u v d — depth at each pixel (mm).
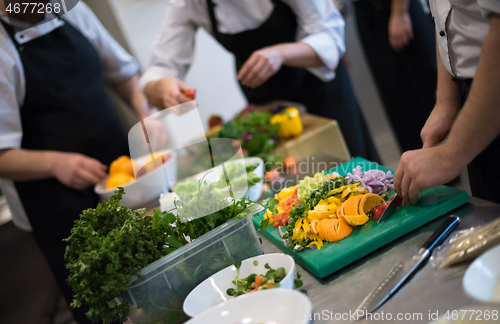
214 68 2961
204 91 2971
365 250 680
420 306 520
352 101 1742
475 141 629
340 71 1701
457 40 754
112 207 685
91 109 1506
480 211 684
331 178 840
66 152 1475
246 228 729
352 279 643
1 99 1291
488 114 602
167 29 1740
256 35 1612
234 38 1647
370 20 2086
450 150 657
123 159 1301
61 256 1480
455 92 846
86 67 1511
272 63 1385
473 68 749
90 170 1302
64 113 1450
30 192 1426
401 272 596
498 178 858
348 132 1712
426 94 2094
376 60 2203
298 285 661
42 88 1394
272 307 558
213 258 701
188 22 1732
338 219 743
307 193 827
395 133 2365
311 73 1675
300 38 1638
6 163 1325
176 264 672
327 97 1692
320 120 1552
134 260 635
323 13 1538
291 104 1686
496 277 458
